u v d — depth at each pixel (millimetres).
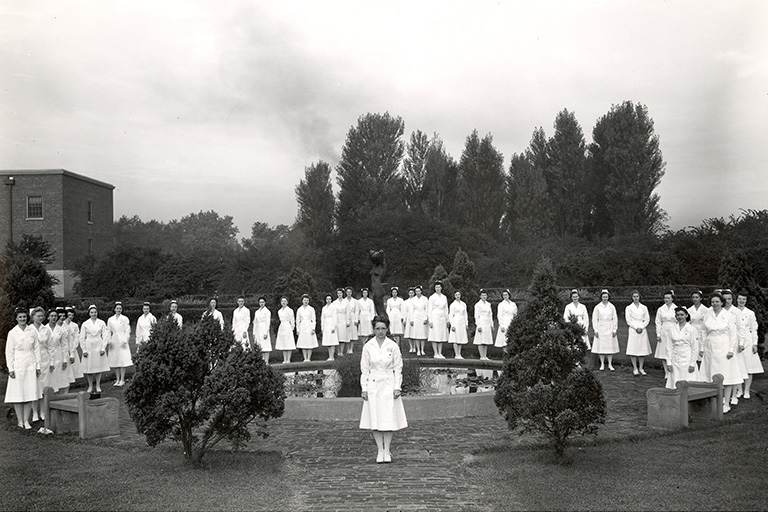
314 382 15305
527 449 9102
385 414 8633
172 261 36594
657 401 10438
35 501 6902
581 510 6465
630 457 8461
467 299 24391
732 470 7730
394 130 54969
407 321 20906
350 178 54906
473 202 54250
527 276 41594
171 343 8117
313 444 9797
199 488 7375
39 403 12133
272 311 25297
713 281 35719
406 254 46906
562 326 8453
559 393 8031
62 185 40344
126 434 10500
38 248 32562
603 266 37844
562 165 53375
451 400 11695
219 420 8242
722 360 11883
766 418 10906
